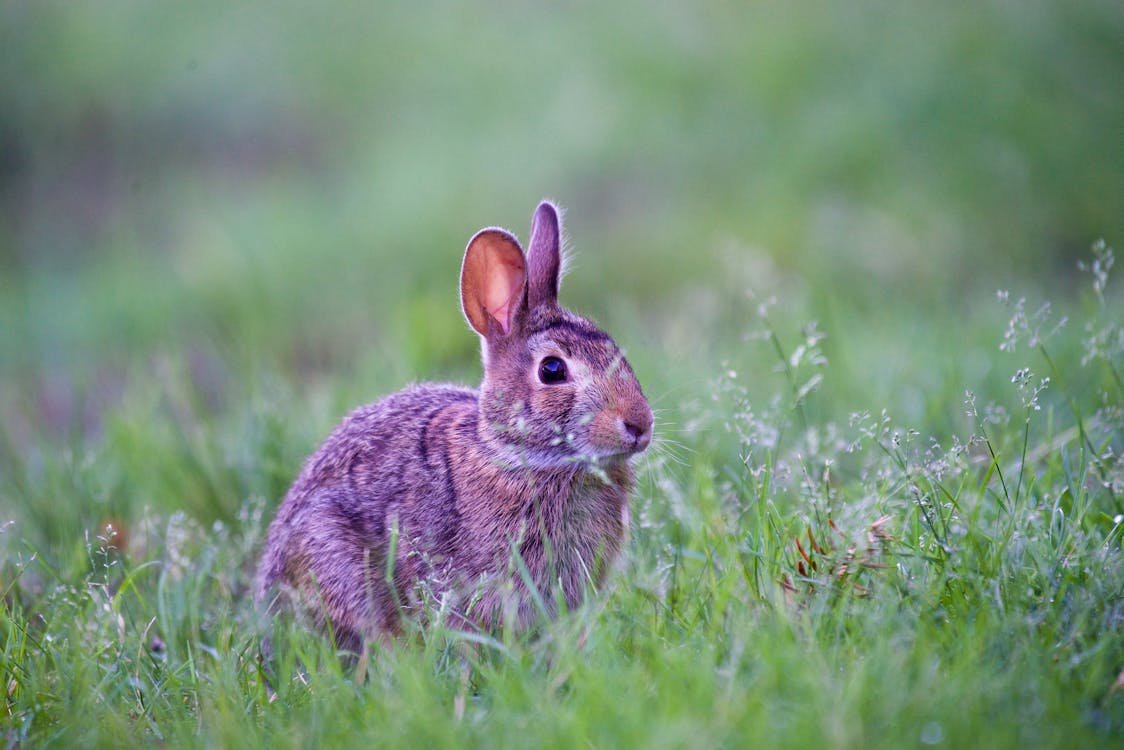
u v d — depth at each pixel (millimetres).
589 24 24875
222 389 13719
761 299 13859
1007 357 11273
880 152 19344
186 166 24250
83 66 26594
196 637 8359
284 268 18578
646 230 18000
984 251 17094
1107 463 8594
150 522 10266
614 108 21656
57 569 9484
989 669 6312
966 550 7297
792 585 7371
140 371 14477
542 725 6164
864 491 8492
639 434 8102
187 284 18516
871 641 6758
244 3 28016
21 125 25375
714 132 20797
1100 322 10844
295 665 8023
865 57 21766
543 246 9125
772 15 23312
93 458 11070
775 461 9219
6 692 7551
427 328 15250
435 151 21844
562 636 6984
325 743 6461
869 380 11312
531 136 21625
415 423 8883
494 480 8289
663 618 7441
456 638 7473
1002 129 19344
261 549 9992
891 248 16938
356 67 25641
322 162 23547
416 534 8484
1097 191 17906
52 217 23297
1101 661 6363
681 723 5836
